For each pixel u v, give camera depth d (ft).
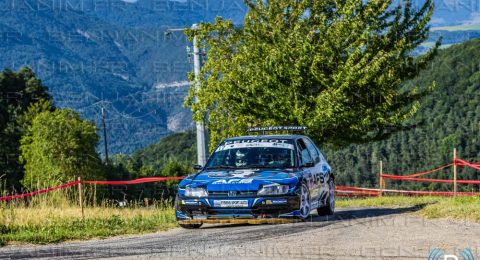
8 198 65.77
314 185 54.34
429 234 39.96
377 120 96.73
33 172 323.78
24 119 372.79
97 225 53.67
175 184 263.70
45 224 54.60
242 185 48.98
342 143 102.01
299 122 95.04
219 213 49.24
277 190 48.83
